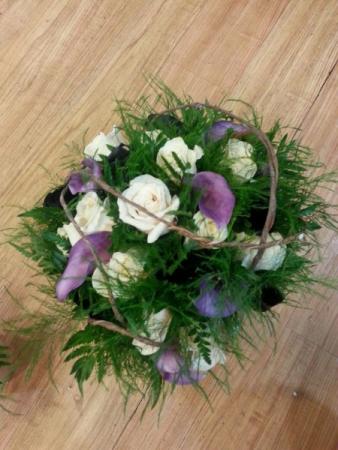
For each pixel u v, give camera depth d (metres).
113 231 0.52
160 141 0.55
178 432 0.77
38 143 0.85
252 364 0.79
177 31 0.90
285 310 0.80
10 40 0.89
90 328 0.58
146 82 0.87
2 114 0.86
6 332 0.79
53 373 0.78
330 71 0.88
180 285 0.53
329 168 0.84
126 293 0.53
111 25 0.90
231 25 0.90
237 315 0.58
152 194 0.49
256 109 0.86
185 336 0.56
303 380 0.78
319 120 0.86
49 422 0.77
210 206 0.51
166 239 0.52
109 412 0.77
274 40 0.89
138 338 0.52
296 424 0.77
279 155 0.60
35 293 0.80
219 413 0.77
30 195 0.83
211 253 0.54
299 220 0.59
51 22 0.90
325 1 0.91
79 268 0.53
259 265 0.56
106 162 0.54
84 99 0.87
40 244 0.60
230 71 0.88
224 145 0.55
